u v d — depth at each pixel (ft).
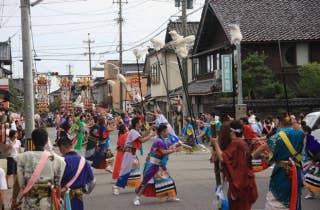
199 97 127.85
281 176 27.40
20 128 69.31
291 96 94.99
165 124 38.19
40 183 21.95
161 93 159.43
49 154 22.33
